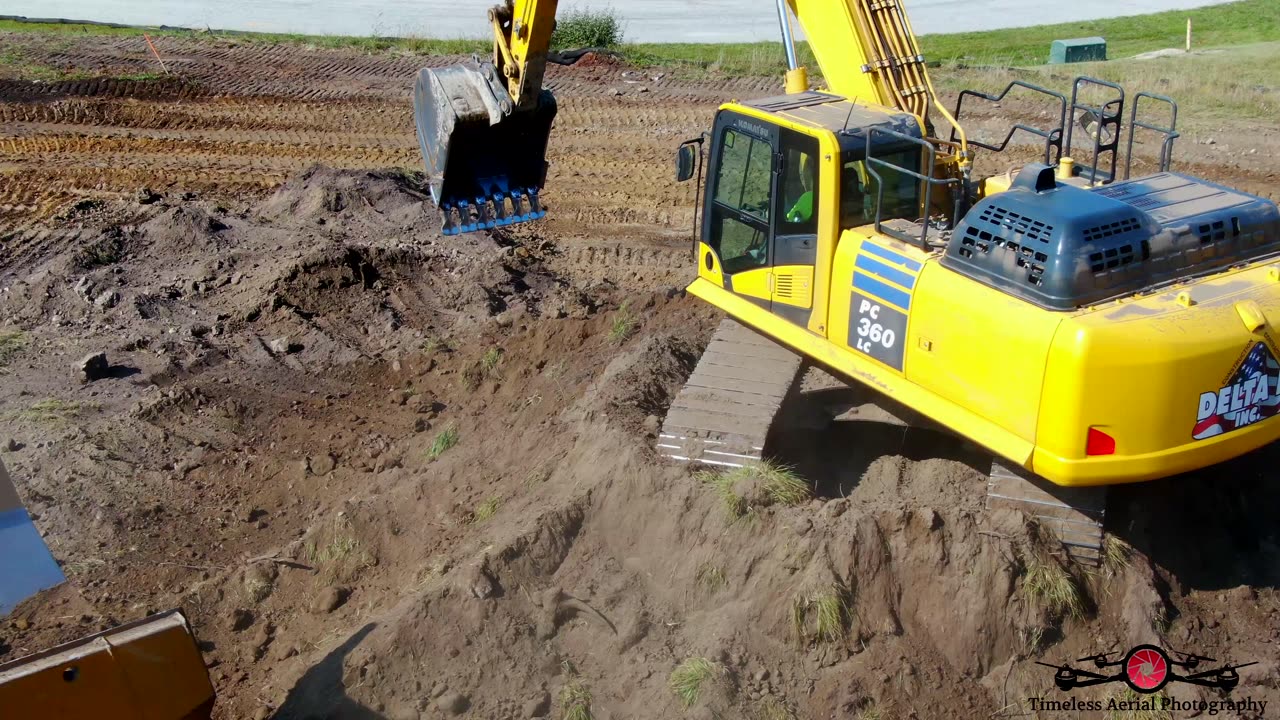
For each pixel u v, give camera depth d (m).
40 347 10.96
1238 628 6.80
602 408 8.04
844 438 8.38
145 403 9.76
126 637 5.21
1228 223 6.64
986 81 21.28
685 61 23.59
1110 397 5.92
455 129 8.12
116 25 26.56
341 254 12.29
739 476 7.02
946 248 6.83
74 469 8.82
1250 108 19.20
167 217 13.39
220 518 8.54
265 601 7.52
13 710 4.84
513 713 6.18
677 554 6.98
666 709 6.05
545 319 10.73
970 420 6.57
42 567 5.22
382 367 10.77
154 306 11.71
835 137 7.11
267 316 11.62
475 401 9.94
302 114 19.47
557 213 15.16
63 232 13.56
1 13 28.22
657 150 17.88
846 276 7.27
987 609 6.43
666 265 13.29
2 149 17.20
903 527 6.67
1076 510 6.64
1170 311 6.04
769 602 6.56
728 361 8.19
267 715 6.37
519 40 7.95
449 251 13.22
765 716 6.06
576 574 6.97
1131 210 6.32
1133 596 6.61
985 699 6.29
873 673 6.27
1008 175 8.34
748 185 7.97
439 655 6.43
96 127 18.39
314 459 9.17
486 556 6.77
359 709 6.25
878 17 8.42
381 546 7.82
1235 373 6.12
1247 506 7.62
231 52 23.39
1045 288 6.13
